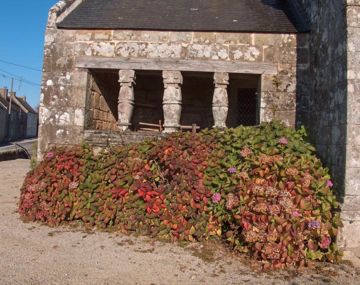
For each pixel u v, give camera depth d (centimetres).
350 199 475
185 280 398
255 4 910
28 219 583
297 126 759
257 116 818
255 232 436
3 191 827
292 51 777
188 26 814
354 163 478
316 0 676
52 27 838
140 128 1108
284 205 438
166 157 536
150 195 531
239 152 523
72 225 565
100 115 928
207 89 1105
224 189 502
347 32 491
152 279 397
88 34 833
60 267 417
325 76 590
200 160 532
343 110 495
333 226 466
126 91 824
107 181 567
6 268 406
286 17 814
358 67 486
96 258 448
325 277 420
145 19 847
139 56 821
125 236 525
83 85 827
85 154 589
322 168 514
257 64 788
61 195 567
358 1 493
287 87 771
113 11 890
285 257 436
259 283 397
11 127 4488
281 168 477
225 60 800
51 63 835
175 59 812
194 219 512
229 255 469
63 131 821
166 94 815
